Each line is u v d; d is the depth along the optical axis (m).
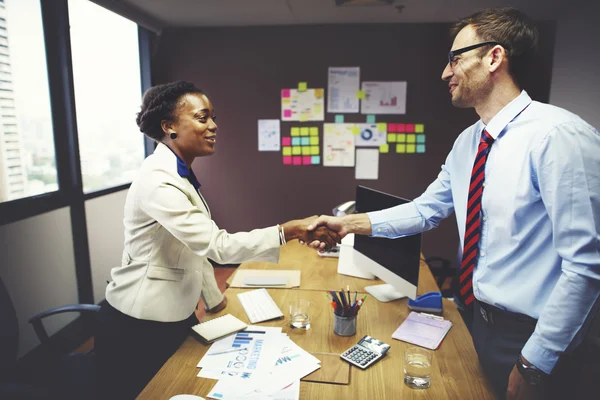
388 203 1.83
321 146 4.09
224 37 4.00
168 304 1.41
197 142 1.46
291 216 4.21
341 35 3.91
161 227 1.40
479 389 1.20
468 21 1.25
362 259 2.00
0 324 1.51
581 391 1.67
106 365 1.43
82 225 2.87
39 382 1.52
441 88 3.91
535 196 1.11
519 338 1.18
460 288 1.33
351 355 1.34
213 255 1.36
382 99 3.96
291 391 1.17
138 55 3.95
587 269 0.97
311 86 4.00
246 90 4.06
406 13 3.50
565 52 3.42
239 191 4.22
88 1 2.93
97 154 3.22
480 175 1.25
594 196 0.98
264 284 1.96
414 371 1.20
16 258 2.32
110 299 1.46
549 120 1.10
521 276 1.17
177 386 1.20
